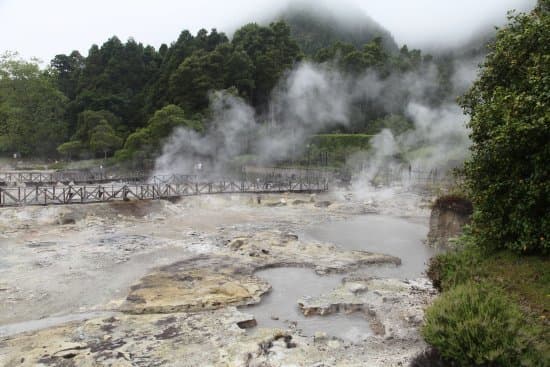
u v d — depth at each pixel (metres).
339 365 10.70
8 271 18.98
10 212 29.58
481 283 11.18
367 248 26.19
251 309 15.62
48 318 14.26
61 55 108.94
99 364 10.63
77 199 34.56
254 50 99.81
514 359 8.43
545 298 10.33
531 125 10.61
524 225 11.99
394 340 12.45
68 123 86.06
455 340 9.21
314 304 15.43
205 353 11.29
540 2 13.88
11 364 10.66
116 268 19.95
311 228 32.75
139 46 105.81
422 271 20.98
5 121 78.25
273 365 10.80
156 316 14.11
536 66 11.62
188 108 78.62
